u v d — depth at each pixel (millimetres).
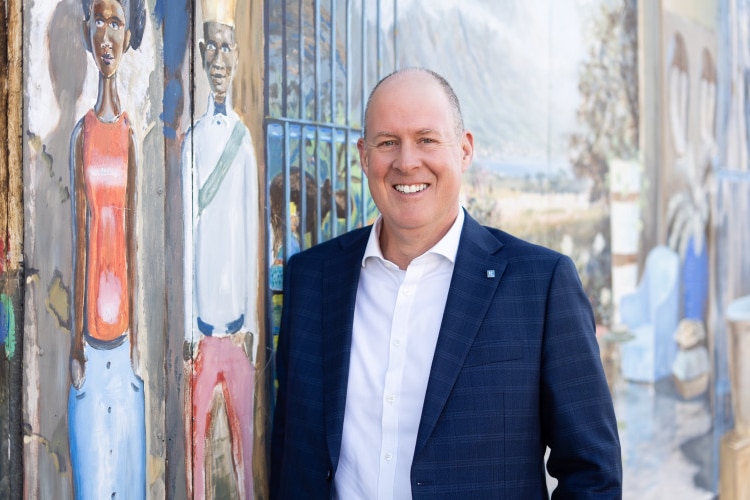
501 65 2607
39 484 1396
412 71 1625
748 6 3973
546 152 2787
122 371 1542
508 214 2609
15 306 1354
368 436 1591
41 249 1390
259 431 1893
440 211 1602
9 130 1337
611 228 3104
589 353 1558
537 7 2752
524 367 1532
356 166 2195
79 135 1445
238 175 1806
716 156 3709
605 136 3061
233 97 1784
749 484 3984
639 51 3248
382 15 2225
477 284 1581
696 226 3578
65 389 1435
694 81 3559
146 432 1596
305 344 1699
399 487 1551
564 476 1598
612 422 1573
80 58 1442
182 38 1652
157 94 1600
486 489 1499
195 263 1697
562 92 2865
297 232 1993
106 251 1500
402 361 1592
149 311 1596
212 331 1744
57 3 1400
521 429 1526
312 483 1627
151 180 1591
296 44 1963
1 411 1341
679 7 3451
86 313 1470
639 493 3229
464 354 1520
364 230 1771
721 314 3758
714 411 3709
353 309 1658
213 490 1763
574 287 1584
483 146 2510
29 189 1366
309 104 2016
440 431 1498
